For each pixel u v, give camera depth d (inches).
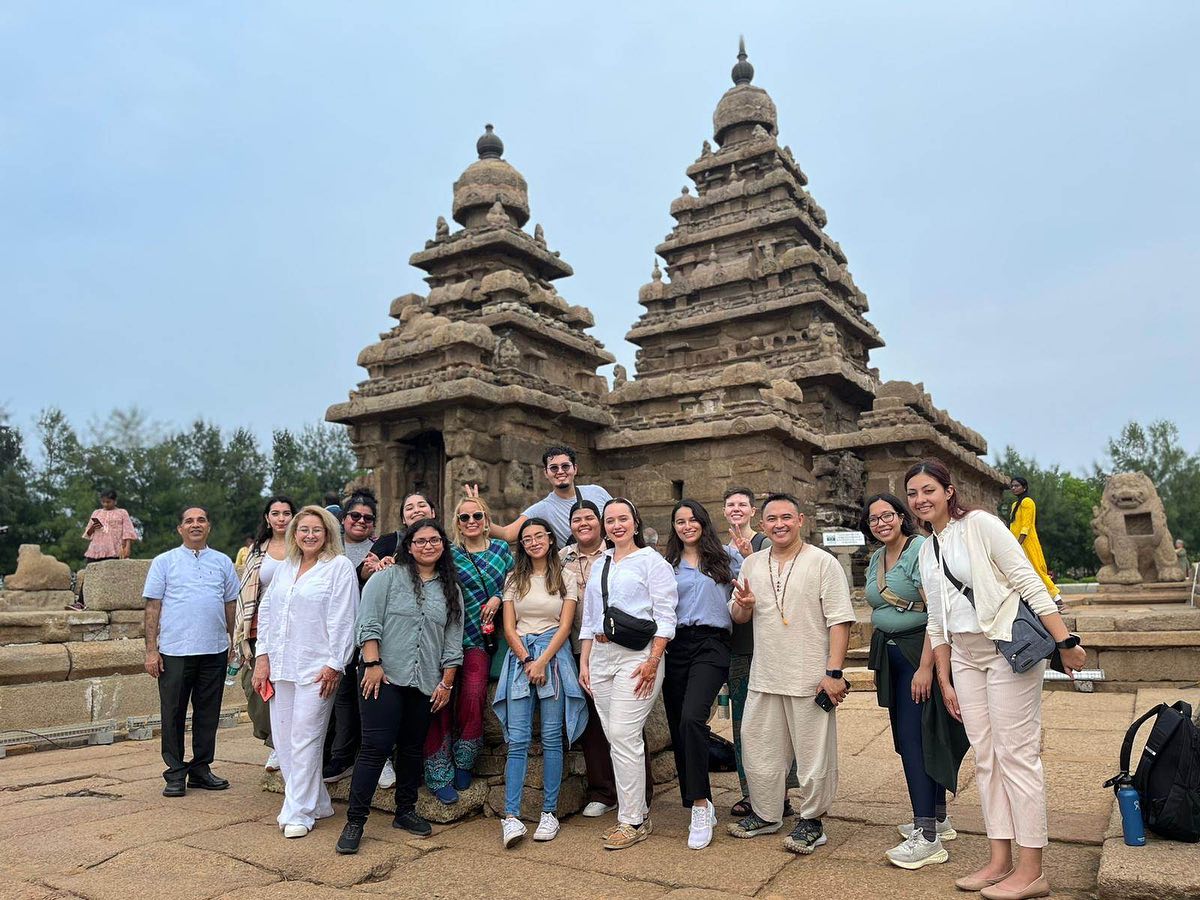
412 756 223.5
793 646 207.8
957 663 181.2
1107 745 288.4
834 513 717.9
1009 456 1850.4
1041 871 171.0
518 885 184.5
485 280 845.8
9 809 251.4
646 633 212.7
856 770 277.9
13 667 374.6
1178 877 157.2
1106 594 644.1
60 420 1849.2
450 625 227.3
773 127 1126.4
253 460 1945.1
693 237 1053.8
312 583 235.8
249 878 191.8
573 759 243.6
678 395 736.3
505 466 644.1
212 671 280.4
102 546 625.3
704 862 194.9
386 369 713.0
